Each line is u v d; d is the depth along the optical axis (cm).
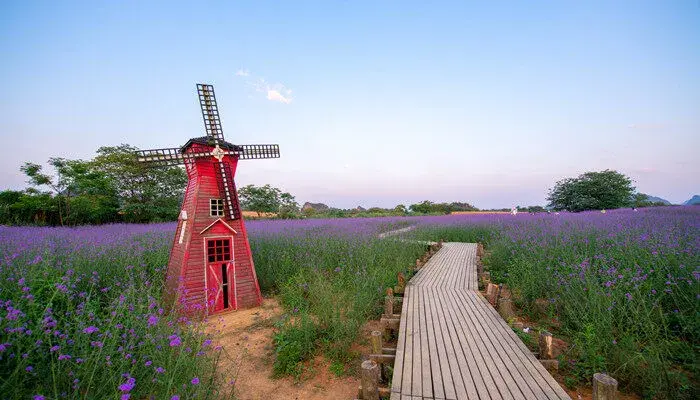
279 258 1180
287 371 531
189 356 446
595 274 696
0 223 2256
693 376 441
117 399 334
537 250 1001
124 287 718
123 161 2502
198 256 844
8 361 344
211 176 899
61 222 2388
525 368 439
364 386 386
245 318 814
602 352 506
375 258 1200
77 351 400
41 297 543
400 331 579
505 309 661
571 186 4031
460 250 1698
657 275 646
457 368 441
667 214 1989
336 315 653
